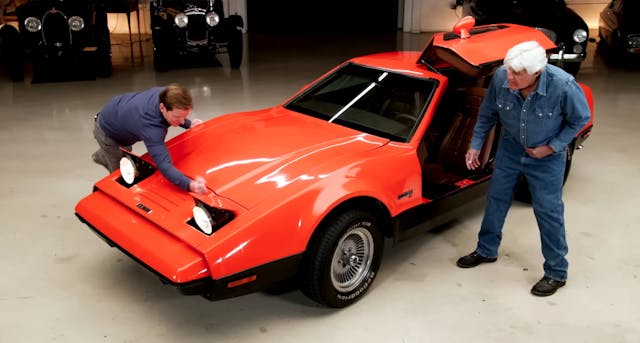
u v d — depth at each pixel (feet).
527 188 15.57
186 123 13.08
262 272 9.61
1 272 12.19
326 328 10.62
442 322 10.85
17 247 13.21
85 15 29.32
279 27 46.19
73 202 15.58
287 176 10.52
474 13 34.55
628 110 24.63
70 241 13.55
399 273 12.49
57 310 11.01
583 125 10.34
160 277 9.38
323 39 41.42
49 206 15.30
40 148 19.54
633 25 31.22
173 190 10.79
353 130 12.65
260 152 11.50
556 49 13.38
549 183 11.00
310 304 11.38
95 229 10.89
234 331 10.53
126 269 12.45
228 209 9.64
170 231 9.70
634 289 12.00
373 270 11.45
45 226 14.23
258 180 10.48
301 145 11.78
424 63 13.75
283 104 14.34
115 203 11.12
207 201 9.57
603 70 32.14
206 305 11.29
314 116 13.50
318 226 10.25
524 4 31.99
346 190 10.30
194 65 33.32
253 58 35.35
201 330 10.54
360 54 36.45
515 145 11.39
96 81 29.45
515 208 15.74
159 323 10.72
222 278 9.20
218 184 10.49
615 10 33.60
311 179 10.36
